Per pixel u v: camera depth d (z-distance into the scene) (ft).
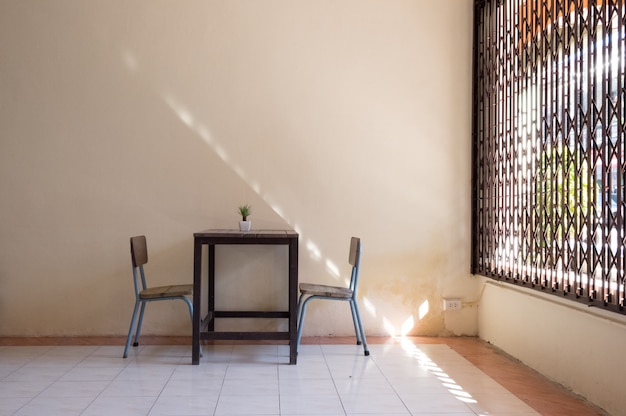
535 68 13.33
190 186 15.99
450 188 16.30
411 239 16.26
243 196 16.05
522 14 13.75
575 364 11.57
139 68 15.93
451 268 16.30
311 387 11.79
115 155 15.93
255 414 10.26
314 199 16.12
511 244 14.42
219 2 16.02
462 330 16.33
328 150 16.14
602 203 10.58
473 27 16.26
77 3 15.84
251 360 13.80
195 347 13.41
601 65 10.93
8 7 15.79
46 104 15.83
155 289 14.58
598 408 10.75
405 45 16.22
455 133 16.29
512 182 14.39
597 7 11.04
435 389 11.73
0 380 12.14
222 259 16.11
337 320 16.19
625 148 10.06
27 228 15.85
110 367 13.15
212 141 16.02
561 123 12.09
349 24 16.15
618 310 10.10
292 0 16.12
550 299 12.56
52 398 11.03
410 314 16.29
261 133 16.06
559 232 12.45
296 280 13.62
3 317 15.88
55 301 15.93
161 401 10.89
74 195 15.89
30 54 15.80
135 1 15.94
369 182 16.16
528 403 10.97
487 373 12.90
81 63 15.85
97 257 15.96
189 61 15.98
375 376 12.58
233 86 16.03
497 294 15.21
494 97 15.55
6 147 15.80
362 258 16.20
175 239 16.02
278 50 16.08
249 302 16.11
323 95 16.12
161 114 15.96
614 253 10.80
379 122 16.16
